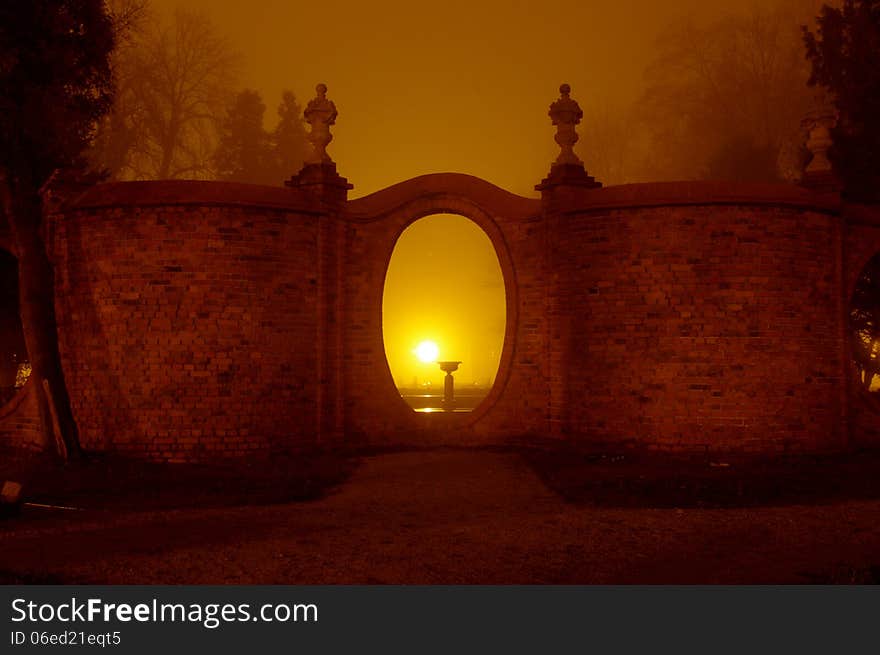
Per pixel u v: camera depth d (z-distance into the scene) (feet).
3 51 39.81
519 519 29.96
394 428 50.31
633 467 41.73
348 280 50.16
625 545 25.79
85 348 47.14
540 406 49.21
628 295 46.29
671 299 45.57
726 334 45.21
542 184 49.78
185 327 45.60
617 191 46.78
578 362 47.60
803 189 47.24
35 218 46.47
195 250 45.93
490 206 50.96
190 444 45.16
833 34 71.67
